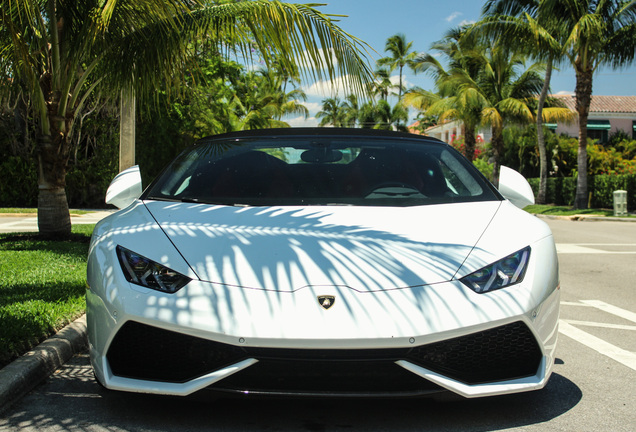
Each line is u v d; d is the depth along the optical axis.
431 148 3.78
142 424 2.52
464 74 26.77
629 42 19.89
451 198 3.23
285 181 3.30
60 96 7.89
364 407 2.69
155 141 20.12
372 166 3.47
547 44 20.36
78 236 8.59
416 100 29.31
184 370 2.36
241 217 2.85
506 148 33.12
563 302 5.68
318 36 6.07
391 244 2.59
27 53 5.58
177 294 2.38
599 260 8.86
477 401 2.80
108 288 2.47
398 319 2.28
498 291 2.43
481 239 2.68
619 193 19.06
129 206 3.25
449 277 2.43
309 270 2.42
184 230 2.70
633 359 3.66
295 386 2.31
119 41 6.82
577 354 3.79
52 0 7.07
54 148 8.19
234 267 2.44
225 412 2.63
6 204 19.92
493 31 20.94
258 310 2.30
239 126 25.81
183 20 6.33
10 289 4.74
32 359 3.11
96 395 2.88
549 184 27.41
